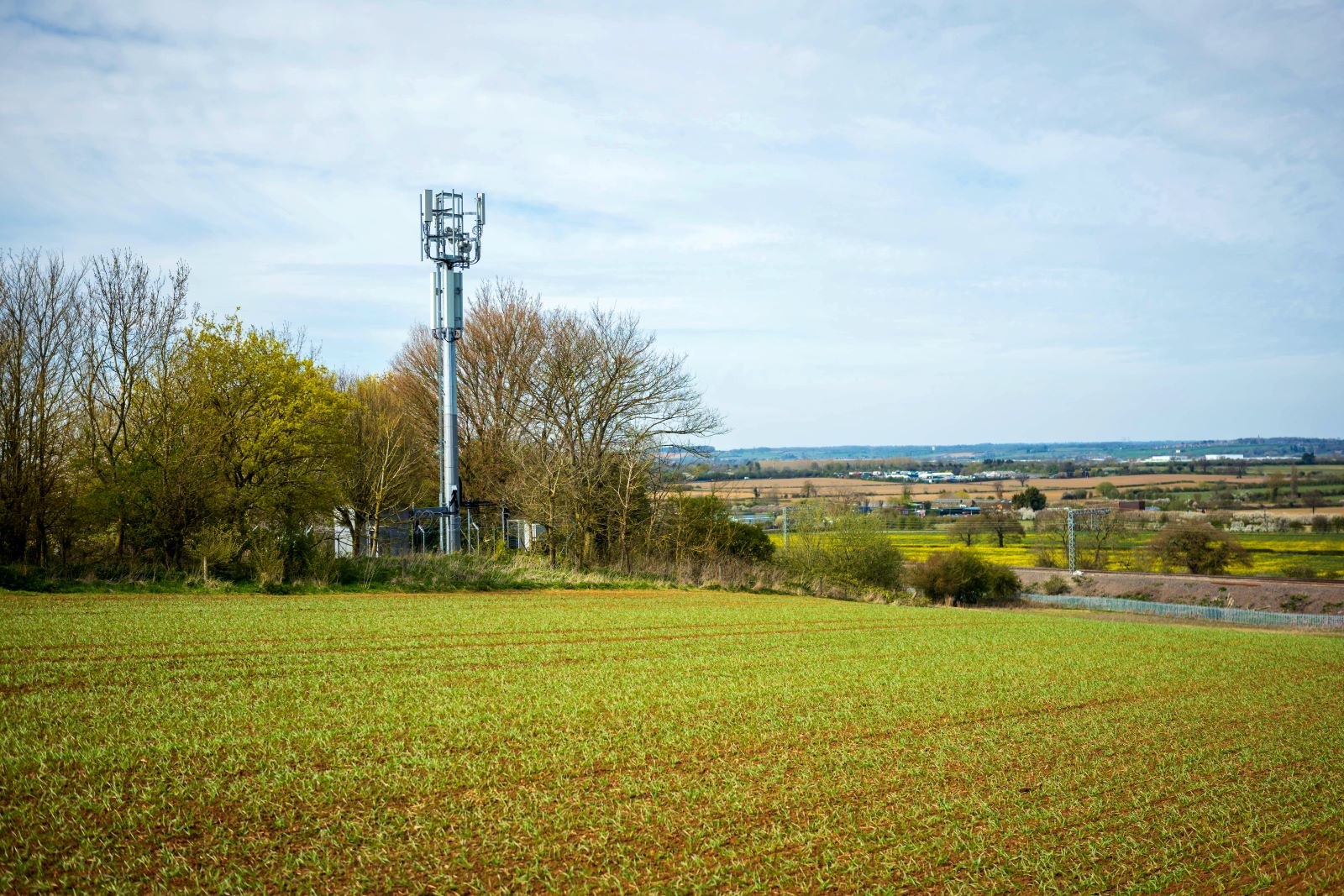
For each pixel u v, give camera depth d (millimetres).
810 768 12133
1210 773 13031
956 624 30594
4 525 28656
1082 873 9219
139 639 18750
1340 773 13203
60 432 31750
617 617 27562
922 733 14398
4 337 30312
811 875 8750
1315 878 9523
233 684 15133
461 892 7953
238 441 34562
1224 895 9023
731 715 14891
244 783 10164
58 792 9625
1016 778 12234
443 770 11078
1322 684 20516
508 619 25828
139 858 8172
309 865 8281
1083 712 16609
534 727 13352
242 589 29031
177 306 35469
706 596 37000
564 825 9523
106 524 30750
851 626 28609
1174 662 23094
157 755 11000
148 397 34094
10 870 7793
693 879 8461
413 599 29938
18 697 13531
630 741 12891
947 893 8609
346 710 13820
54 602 23938
